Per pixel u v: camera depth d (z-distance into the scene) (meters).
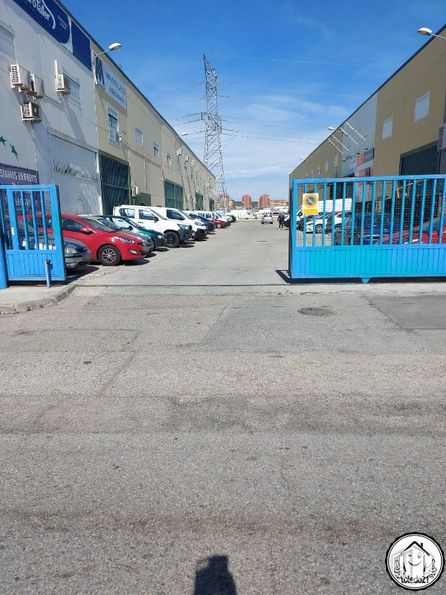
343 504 2.64
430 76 25.05
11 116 15.20
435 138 24.55
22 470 3.06
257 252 17.22
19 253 9.45
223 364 5.05
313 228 9.30
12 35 15.23
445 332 6.10
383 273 9.36
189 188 58.41
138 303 8.38
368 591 2.04
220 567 2.20
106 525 2.51
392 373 4.67
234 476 2.93
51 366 5.11
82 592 2.06
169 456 3.19
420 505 2.62
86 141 22.06
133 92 30.88
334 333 6.17
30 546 2.36
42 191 9.27
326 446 3.27
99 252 13.10
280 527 2.46
